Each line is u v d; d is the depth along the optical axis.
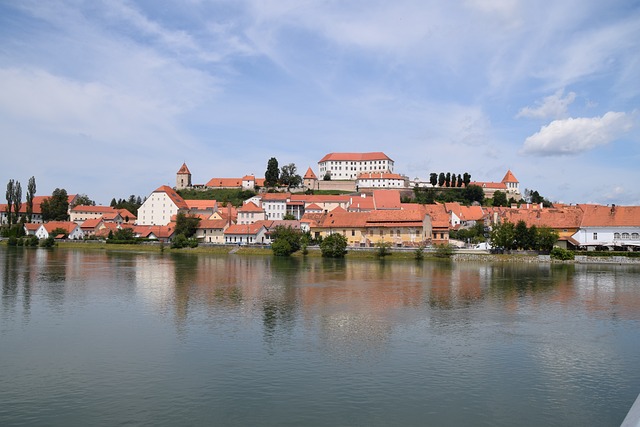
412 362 44.97
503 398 37.12
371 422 33.09
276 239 176.00
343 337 53.28
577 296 79.50
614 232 154.25
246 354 47.03
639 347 50.22
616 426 32.88
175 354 47.06
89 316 63.31
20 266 125.38
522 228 149.88
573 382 40.44
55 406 35.44
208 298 76.62
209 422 32.97
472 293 82.19
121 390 38.25
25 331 55.59
